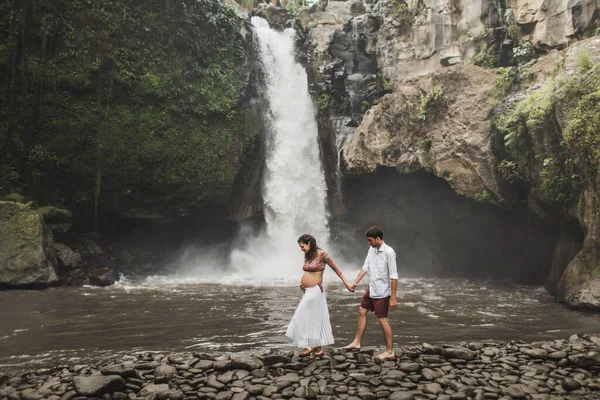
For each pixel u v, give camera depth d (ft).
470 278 63.00
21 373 21.42
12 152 57.82
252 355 22.06
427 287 52.85
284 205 76.38
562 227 47.55
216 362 20.62
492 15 61.72
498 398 17.65
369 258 22.85
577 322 33.01
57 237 59.93
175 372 19.95
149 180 66.03
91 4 63.77
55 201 61.16
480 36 62.39
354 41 83.66
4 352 25.34
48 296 45.21
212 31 74.79
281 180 77.15
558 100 42.42
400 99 63.93
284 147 78.54
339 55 83.66
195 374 19.92
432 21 68.28
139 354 23.75
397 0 75.66
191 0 72.79
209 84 72.33
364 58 82.58
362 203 72.33
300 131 80.64
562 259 46.96
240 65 77.77
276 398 17.57
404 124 63.05
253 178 75.72
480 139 54.44
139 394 18.13
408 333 29.35
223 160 71.26
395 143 63.52
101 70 63.31
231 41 77.25
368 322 32.65
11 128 57.47
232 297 44.70
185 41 71.41
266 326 31.60
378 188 68.64
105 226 66.95
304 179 78.59
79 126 61.31
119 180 64.13
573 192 42.86
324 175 79.56
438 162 57.72
